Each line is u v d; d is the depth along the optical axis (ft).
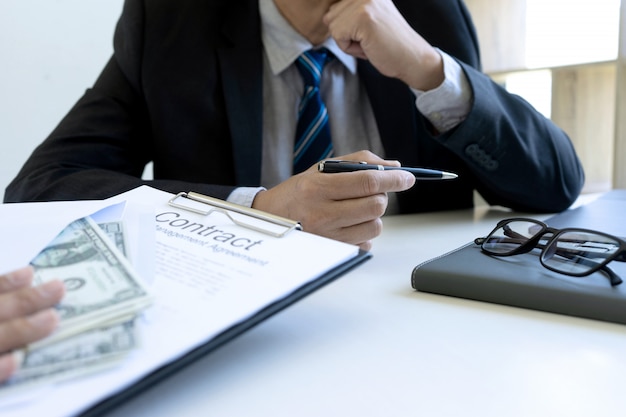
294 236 1.35
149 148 3.46
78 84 5.30
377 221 1.88
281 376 1.08
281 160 3.30
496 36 7.22
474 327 1.32
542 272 1.52
